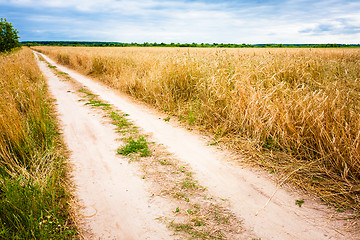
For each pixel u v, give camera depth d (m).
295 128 4.06
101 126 5.62
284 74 6.79
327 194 2.88
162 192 3.02
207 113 5.66
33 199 2.50
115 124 5.76
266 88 5.58
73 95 9.16
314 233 2.31
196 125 5.65
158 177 3.38
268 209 2.68
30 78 10.59
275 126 4.27
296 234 2.30
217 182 3.26
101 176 3.41
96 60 15.41
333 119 3.64
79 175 3.42
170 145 4.54
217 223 2.47
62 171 3.43
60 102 7.95
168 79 7.79
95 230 2.38
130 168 3.64
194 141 4.75
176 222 2.49
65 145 4.48
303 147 3.82
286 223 2.46
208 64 7.89
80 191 3.03
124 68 12.85
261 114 4.49
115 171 3.55
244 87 5.12
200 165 3.74
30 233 2.18
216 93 5.65
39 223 2.16
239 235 2.29
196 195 2.96
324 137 3.54
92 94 9.37
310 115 3.87
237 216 2.57
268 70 6.81
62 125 5.64
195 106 6.57
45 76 14.19
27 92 6.10
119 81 11.06
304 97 4.48
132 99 8.62
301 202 2.78
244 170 3.57
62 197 2.88
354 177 3.10
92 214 2.62
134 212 2.65
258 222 2.47
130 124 5.76
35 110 5.02
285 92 4.72
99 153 4.17
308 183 3.13
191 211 2.66
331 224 2.42
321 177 3.21
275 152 4.00
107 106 7.52
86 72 16.05
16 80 6.72
